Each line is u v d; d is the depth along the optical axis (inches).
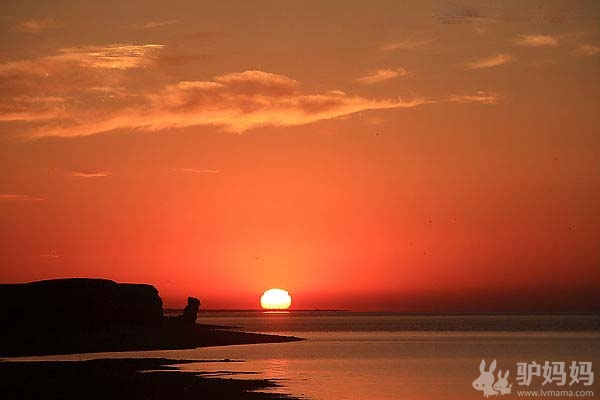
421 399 3885.3
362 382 4554.6
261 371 5132.9
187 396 3654.0
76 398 3597.4
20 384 4052.7
